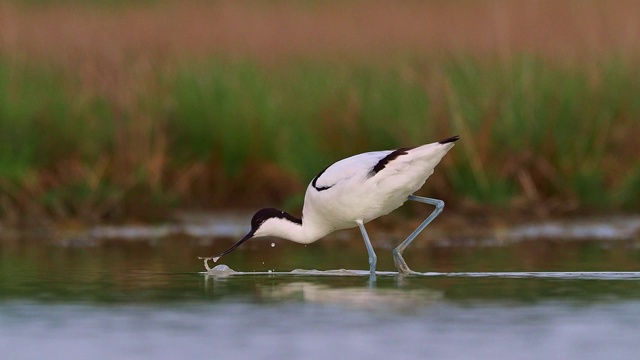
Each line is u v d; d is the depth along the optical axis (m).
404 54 19.45
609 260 12.98
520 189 17.19
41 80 18.64
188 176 17.83
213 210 17.83
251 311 9.61
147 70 18.69
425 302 9.97
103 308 9.79
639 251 13.91
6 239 15.69
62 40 19.80
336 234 16.25
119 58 18.92
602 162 17.55
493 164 17.12
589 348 8.22
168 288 10.90
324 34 20.36
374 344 8.38
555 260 13.05
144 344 8.44
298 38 20.25
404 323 9.08
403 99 17.78
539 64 18.33
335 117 17.70
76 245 14.99
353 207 12.01
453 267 12.50
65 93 18.28
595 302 9.91
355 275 11.94
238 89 18.53
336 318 9.28
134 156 17.55
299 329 8.90
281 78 18.97
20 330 8.94
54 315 9.50
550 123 17.48
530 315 9.34
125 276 11.78
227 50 19.88
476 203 16.73
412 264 12.86
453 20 20.73
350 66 19.19
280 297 10.30
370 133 17.44
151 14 21.33
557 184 17.23
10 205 16.97
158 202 17.27
